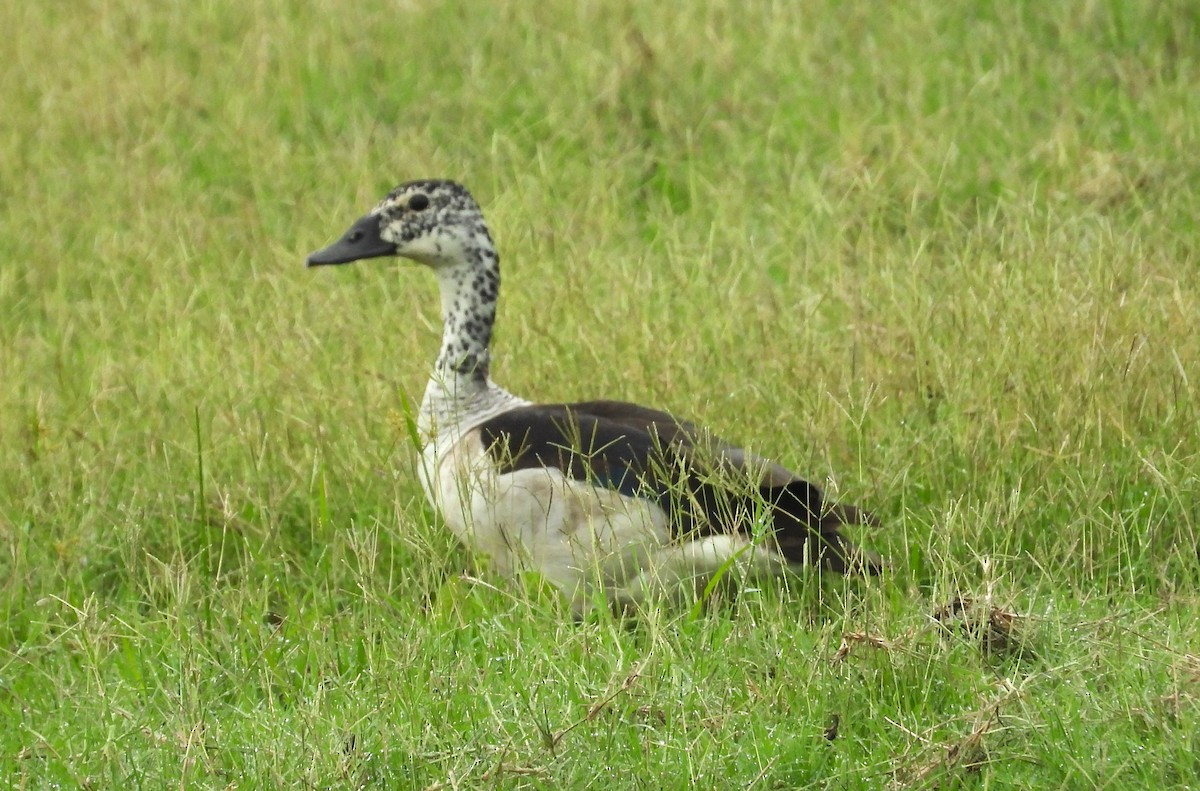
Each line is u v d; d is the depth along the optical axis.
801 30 18.00
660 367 11.62
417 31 19.02
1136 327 10.92
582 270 13.32
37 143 17.31
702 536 9.34
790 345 11.55
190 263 14.74
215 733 8.12
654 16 18.48
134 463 11.37
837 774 7.53
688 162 16.19
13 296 14.77
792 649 8.38
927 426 10.73
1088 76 16.67
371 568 9.28
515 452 9.80
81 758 8.02
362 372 12.07
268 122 17.33
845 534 9.64
